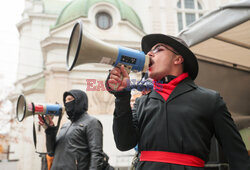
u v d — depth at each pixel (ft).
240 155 3.82
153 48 4.59
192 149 3.64
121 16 55.72
